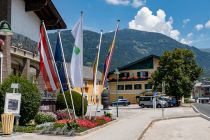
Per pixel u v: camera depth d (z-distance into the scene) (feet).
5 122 54.70
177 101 224.53
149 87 277.44
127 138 57.16
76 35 74.95
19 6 92.73
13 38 82.48
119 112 145.38
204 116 122.62
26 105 63.87
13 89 58.54
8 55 78.43
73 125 60.90
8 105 55.88
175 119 114.21
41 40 68.28
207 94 471.21
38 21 104.12
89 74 250.37
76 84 74.95
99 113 125.08
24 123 66.08
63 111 84.23
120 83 287.69
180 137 65.77
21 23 93.56
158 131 76.28
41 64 68.54
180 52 226.58
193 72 228.84
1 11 86.33
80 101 94.79
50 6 100.07
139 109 177.17
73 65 75.00
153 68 277.23
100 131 67.36
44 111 84.23
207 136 67.62
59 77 73.05
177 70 218.18
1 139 51.13
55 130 58.70
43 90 94.07
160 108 190.19
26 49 89.20
